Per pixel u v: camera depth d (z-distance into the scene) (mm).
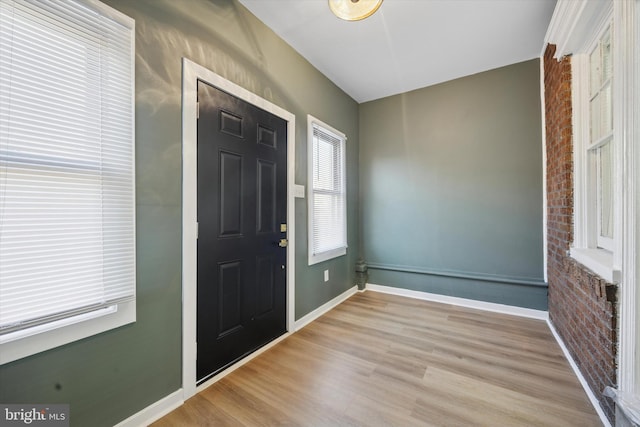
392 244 3521
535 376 1716
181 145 1533
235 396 1565
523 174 2756
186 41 1561
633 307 1108
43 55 1041
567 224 1942
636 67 1087
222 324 1796
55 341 1064
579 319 1681
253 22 2035
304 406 1478
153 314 1402
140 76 1338
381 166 3592
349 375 1756
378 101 3600
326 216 3025
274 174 2254
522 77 2744
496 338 2242
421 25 2186
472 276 2971
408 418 1385
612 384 1253
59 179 1078
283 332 2334
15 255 971
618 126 1170
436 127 3213
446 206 3168
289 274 2395
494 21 2143
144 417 1350
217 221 1768
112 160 1229
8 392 978
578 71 1864
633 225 1112
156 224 1414
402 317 2719
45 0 1041
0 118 951
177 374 1507
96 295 1170
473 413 1414
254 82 2045
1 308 938
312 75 2744
